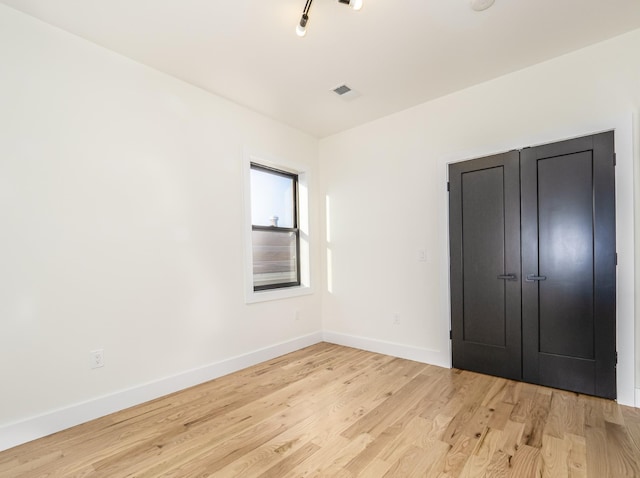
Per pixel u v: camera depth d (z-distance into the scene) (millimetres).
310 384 2680
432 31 2156
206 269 2832
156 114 2553
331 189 3965
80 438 1924
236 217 3092
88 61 2205
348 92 2961
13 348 1879
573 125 2428
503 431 1928
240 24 2059
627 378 2217
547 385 2525
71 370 2078
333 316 3934
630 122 2221
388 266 3455
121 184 2342
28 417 1910
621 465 1605
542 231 2549
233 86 2830
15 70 1921
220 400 2406
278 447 1812
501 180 2746
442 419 2080
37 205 1979
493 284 2781
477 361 2869
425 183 3189
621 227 2244
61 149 2078
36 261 1969
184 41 2223
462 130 2957
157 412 2230
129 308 2354
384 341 3477
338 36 2189
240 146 3156
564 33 2211
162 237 2555
